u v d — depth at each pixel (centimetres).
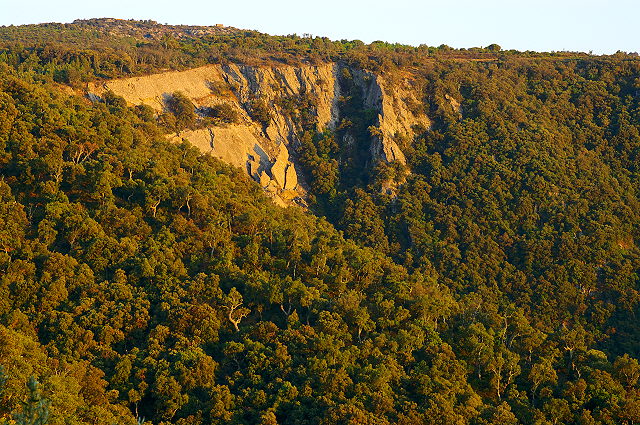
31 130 9894
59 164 9288
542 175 13762
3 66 12331
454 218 13212
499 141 14688
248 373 7081
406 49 19200
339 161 14938
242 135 14288
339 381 6881
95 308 7550
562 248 12400
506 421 6756
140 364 6900
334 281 8838
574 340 8450
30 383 3145
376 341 7744
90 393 6341
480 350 7875
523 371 8019
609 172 14450
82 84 12925
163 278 8212
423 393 7038
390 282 9150
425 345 7969
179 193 9462
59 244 8588
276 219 10600
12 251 8012
